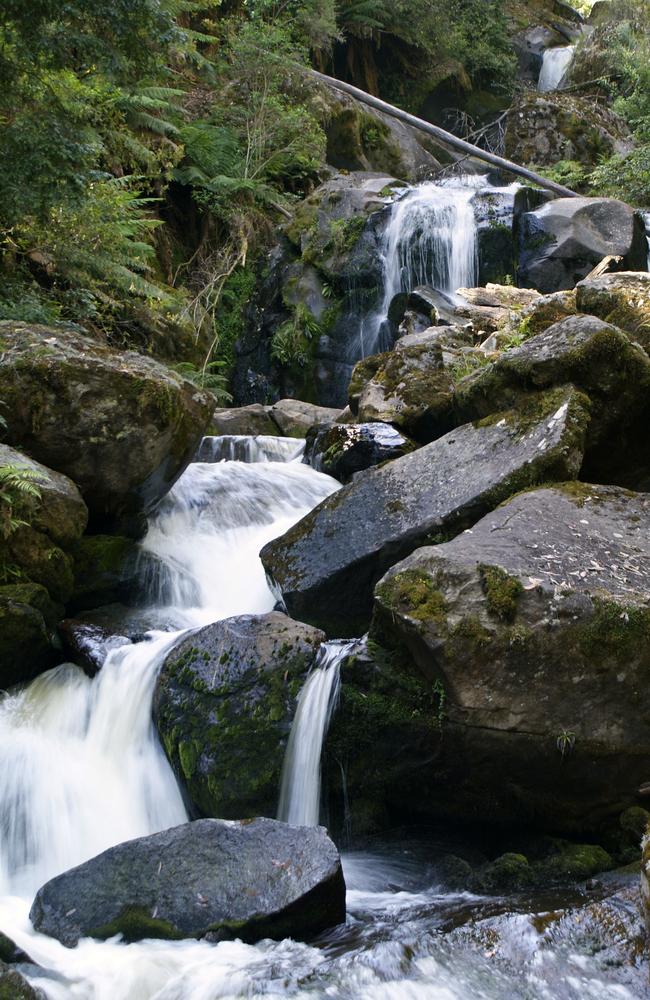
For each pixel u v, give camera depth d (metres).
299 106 17.19
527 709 4.33
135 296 12.41
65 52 8.67
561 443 5.71
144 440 6.59
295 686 4.76
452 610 4.44
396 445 7.64
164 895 3.78
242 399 14.45
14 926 3.86
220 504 7.74
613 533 5.04
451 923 3.62
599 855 4.27
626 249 13.00
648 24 23.03
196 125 15.98
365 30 21.36
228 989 3.25
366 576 5.80
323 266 14.20
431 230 13.51
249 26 16.92
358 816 4.68
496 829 4.62
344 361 13.85
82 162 9.12
